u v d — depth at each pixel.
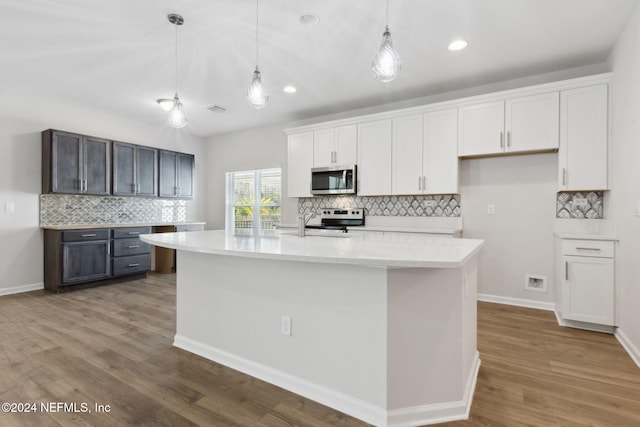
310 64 3.25
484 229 3.75
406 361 1.61
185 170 5.73
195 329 2.38
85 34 2.70
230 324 2.18
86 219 4.71
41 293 4.01
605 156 2.92
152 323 2.96
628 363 2.21
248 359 2.09
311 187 4.62
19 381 1.96
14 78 3.59
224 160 6.15
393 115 4.00
